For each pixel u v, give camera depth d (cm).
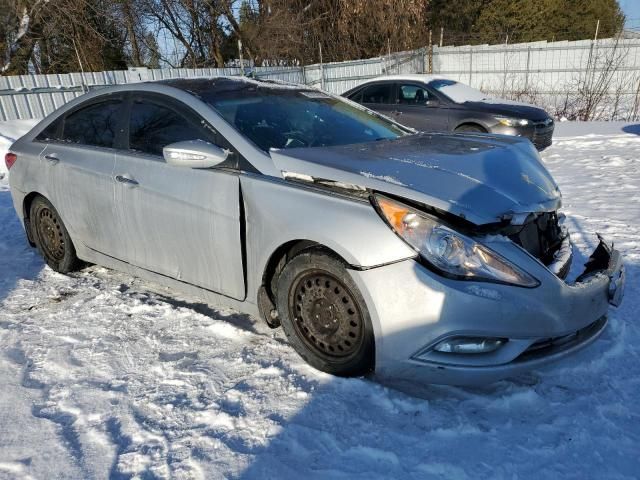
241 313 346
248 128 306
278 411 245
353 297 246
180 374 277
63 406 252
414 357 235
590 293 249
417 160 273
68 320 340
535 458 213
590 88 1673
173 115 327
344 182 250
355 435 229
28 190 415
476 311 224
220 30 1975
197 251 307
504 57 2067
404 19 2036
